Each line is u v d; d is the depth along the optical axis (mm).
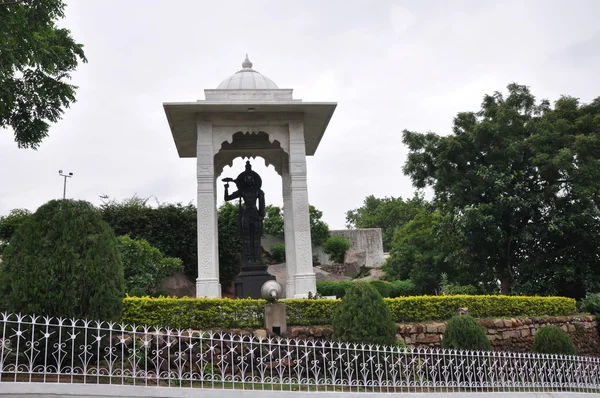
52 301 6773
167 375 7609
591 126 18781
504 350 12195
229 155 15750
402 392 8328
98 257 7145
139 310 9359
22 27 12352
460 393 8789
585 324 14766
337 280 27406
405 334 11180
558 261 18781
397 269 26484
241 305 10016
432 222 24906
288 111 13586
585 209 18094
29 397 5961
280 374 7707
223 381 7273
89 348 6777
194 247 22328
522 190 18922
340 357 8195
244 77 14336
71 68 14586
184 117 13648
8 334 6660
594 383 11227
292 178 13266
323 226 33062
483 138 19219
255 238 13852
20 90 14250
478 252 20000
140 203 23734
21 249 6969
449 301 12164
